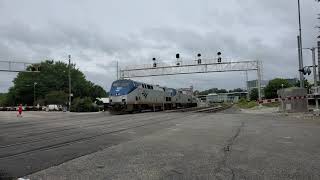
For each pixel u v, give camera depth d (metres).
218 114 43.44
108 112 58.16
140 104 55.19
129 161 10.41
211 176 8.44
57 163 10.22
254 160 10.50
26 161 10.64
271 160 10.50
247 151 12.21
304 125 23.16
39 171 9.10
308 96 39.31
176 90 76.50
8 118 43.31
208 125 24.34
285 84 133.88
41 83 132.88
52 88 134.00
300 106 37.53
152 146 13.64
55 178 8.27
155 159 10.73
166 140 15.59
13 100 138.38
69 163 10.14
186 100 84.81
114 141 15.55
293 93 37.62
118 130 21.33
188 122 28.03
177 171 9.00
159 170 9.12
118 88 51.78
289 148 12.88
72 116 46.00
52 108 88.50
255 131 19.34
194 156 11.27
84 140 16.11
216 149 12.73
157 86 65.62
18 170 9.27
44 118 42.19
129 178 8.25
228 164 9.89
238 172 8.87
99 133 19.50
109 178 8.26
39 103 113.31
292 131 19.12
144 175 8.55
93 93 148.88
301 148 12.87
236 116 37.00
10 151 12.91
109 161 10.42
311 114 33.59
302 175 8.55
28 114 56.88
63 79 138.50
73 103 78.38
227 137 16.53
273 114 38.56
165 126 24.12
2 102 147.12
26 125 28.89
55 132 20.78
